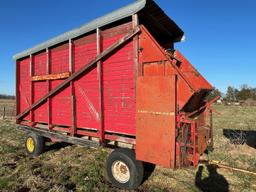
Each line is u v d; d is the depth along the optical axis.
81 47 6.07
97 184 5.14
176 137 4.20
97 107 5.60
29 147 7.67
